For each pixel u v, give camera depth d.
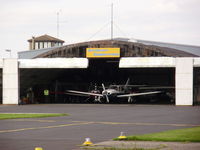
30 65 68.44
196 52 94.50
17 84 68.38
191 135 23.22
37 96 78.94
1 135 24.45
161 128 28.55
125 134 24.94
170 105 65.12
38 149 16.66
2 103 68.94
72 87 83.44
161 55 68.06
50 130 27.28
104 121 34.53
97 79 85.88
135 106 62.22
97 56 69.25
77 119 36.59
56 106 62.47
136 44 69.19
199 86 70.50
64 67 68.25
